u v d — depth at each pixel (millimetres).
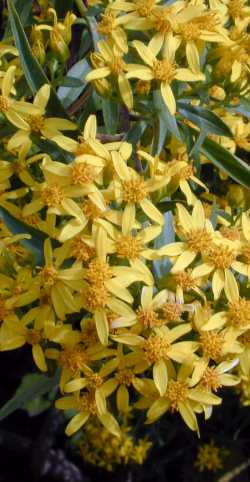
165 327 216
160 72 231
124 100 230
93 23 244
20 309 229
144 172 232
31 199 244
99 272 211
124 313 212
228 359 225
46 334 219
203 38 237
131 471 445
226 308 225
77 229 212
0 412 243
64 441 446
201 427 439
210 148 248
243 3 260
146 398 224
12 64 253
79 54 265
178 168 226
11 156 244
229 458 437
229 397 416
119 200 217
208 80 254
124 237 215
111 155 219
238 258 228
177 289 218
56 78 252
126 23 235
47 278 213
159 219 218
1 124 237
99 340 217
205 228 225
